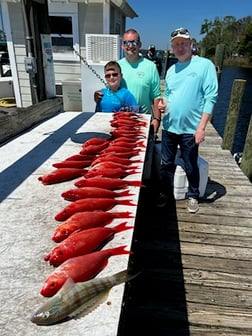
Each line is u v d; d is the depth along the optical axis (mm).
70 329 767
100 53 4785
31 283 920
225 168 4027
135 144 2229
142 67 3100
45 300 858
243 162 4215
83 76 4699
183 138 2486
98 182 1529
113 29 6785
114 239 1134
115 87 3191
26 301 854
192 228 2643
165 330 1681
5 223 1230
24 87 6738
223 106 12453
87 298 835
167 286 1984
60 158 1981
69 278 883
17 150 2139
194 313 1792
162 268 2148
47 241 1122
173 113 2428
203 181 3047
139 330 1674
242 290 1970
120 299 855
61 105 3816
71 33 6258
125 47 3004
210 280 2049
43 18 3508
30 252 1059
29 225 1220
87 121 3002
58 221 1255
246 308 1834
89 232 1093
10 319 794
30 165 1853
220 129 9602
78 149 2172
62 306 792
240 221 2771
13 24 6117
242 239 2508
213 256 2289
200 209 2947
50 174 1592
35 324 777
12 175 1699
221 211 2928
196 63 2244
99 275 951
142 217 2779
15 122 2535
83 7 5969
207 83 2207
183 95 2318
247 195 3271
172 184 3047
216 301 1879
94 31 6164
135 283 1997
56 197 1452
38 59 3607
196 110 2340
